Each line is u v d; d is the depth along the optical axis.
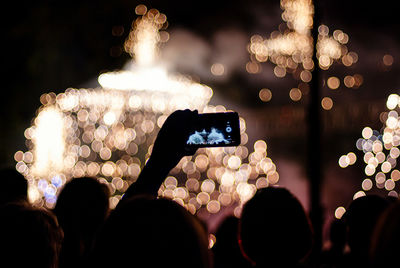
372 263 1.42
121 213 1.45
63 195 2.97
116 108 13.55
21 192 3.29
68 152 12.82
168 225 1.41
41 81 14.37
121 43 15.44
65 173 12.44
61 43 14.48
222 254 3.51
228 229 3.53
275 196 2.22
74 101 13.15
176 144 2.13
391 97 13.13
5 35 13.62
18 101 13.97
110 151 13.79
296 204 2.21
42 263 1.87
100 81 13.22
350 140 15.31
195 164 14.07
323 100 15.19
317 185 6.08
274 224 2.15
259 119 18.48
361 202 2.67
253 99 19.81
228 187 12.53
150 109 13.73
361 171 14.45
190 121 2.17
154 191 2.10
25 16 13.73
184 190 12.10
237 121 2.52
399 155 13.77
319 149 6.18
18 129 13.95
